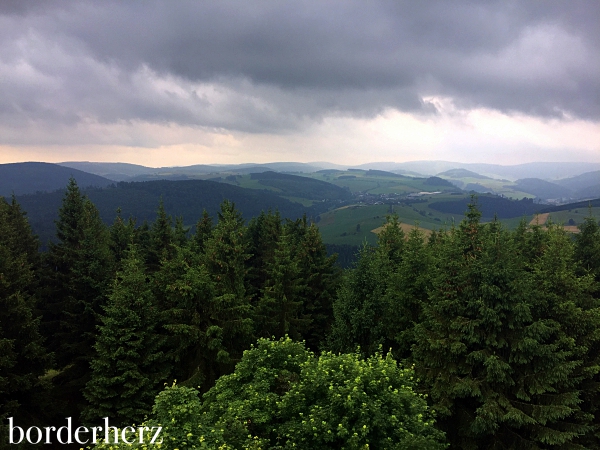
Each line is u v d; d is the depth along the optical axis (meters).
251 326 26.88
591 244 26.58
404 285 25.66
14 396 23.12
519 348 18.05
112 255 36.56
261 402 15.35
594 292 24.88
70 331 29.84
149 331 24.58
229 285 28.36
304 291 36.22
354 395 13.14
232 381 17.73
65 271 33.72
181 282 25.25
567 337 19.27
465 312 20.00
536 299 20.31
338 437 13.56
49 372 33.66
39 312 30.84
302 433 13.63
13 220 38.34
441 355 20.17
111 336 23.33
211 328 24.55
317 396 14.83
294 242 43.81
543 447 18.80
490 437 19.33
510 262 19.55
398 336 23.64
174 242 42.72
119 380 22.66
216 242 29.02
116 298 23.92
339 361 15.59
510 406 17.72
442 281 21.53
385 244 37.47
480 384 18.62
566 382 18.34
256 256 44.56
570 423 18.25
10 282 24.09
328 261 38.78
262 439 13.81
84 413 22.86
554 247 22.80
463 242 22.58
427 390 20.52
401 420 14.05
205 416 14.05
